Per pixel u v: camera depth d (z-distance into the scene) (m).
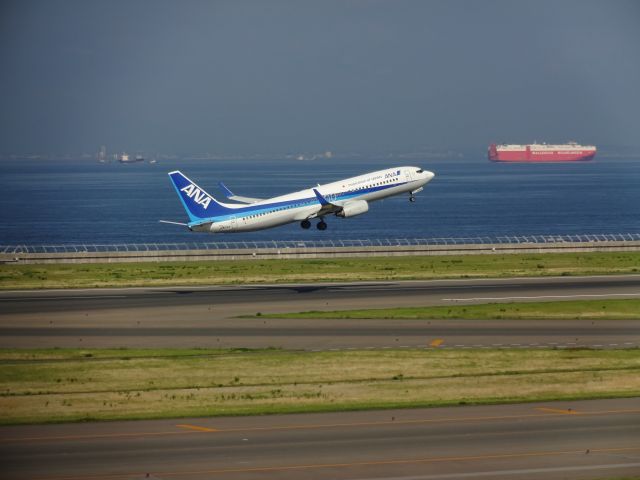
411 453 165.00
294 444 171.12
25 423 189.12
